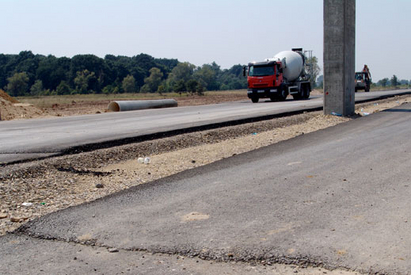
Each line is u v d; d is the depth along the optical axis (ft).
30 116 81.25
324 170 25.16
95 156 32.53
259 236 15.14
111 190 23.27
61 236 15.99
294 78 108.37
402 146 31.81
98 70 469.16
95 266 13.35
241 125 50.52
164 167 29.30
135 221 17.31
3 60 530.68
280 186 21.89
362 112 62.95
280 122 53.26
